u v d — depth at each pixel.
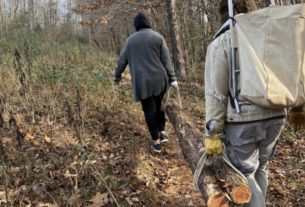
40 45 11.11
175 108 5.66
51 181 4.25
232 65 2.96
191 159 4.41
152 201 4.29
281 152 5.76
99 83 7.46
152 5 16.42
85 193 4.14
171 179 4.86
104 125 6.02
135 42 5.46
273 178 4.92
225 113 3.03
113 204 4.06
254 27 2.89
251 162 3.15
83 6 17.34
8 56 8.05
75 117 5.86
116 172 4.71
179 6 15.59
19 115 5.65
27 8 21.16
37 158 4.73
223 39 3.01
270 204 4.31
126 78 9.88
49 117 5.81
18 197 3.96
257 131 3.00
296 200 4.43
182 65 11.91
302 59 2.82
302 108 3.24
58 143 5.14
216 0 14.46
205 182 3.27
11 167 4.45
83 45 16.03
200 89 9.80
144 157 5.25
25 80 6.39
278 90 2.74
